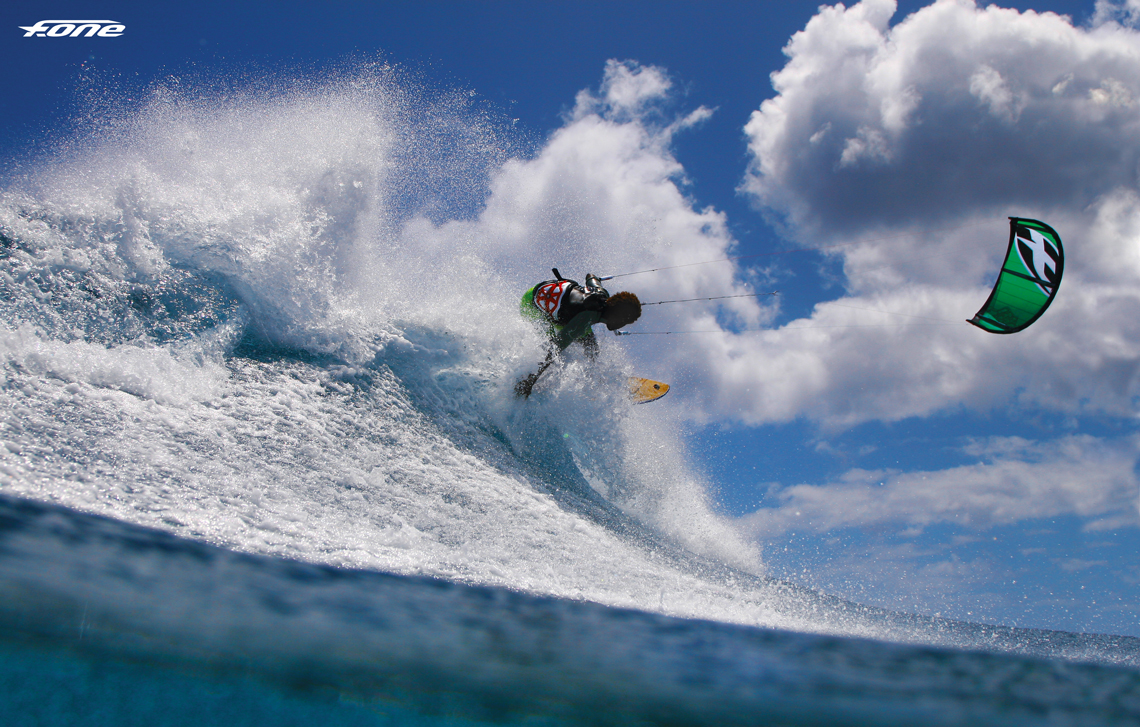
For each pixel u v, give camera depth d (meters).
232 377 3.84
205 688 1.67
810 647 2.64
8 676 1.49
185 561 2.17
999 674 2.49
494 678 1.99
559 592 2.85
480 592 2.61
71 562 1.93
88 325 3.54
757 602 3.29
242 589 2.08
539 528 3.65
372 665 1.89
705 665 2.29
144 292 3.94
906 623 3.21
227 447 3.18
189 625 1.82
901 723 1.98
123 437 2.89
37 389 2.96
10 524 2.04
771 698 2.11
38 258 3.66
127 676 1.61
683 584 3.37
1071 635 3.17
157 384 3.42
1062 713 2.11
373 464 3.64
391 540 2.90
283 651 1.84
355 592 2.29
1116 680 2.52
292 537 2.62
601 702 1.99
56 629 1.64
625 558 3.61
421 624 2.16
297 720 1.72
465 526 3.33
